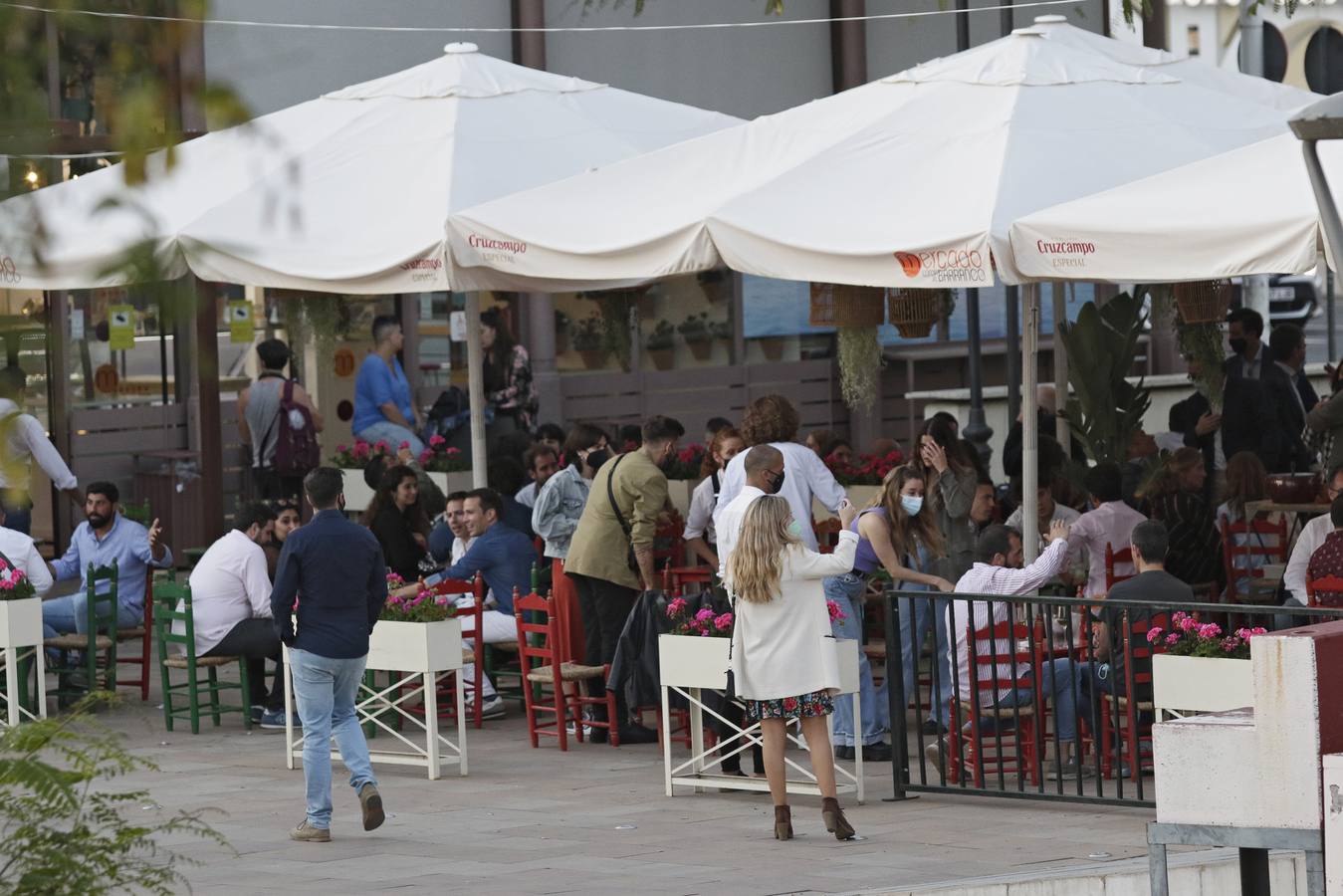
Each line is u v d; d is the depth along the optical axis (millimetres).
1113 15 44688
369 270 22688
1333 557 20719
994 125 21156
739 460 20766
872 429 45344
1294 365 29609
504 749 22484
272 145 5590
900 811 18516
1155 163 20750
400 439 33625
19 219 5281
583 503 24453
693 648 19047
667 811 18766
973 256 18984
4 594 22906
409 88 26250
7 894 9914
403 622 20703
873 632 26141
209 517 29891
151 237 5199
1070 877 13984
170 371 36844
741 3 43281
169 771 21219
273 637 23531
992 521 22656
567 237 21906
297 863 16562
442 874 16016
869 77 44531
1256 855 10812
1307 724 10188
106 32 5203
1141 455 26797
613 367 42156
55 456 27016
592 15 41344
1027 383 21578
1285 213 17422
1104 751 20000
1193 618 17719
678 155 23125
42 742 10453
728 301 43938
